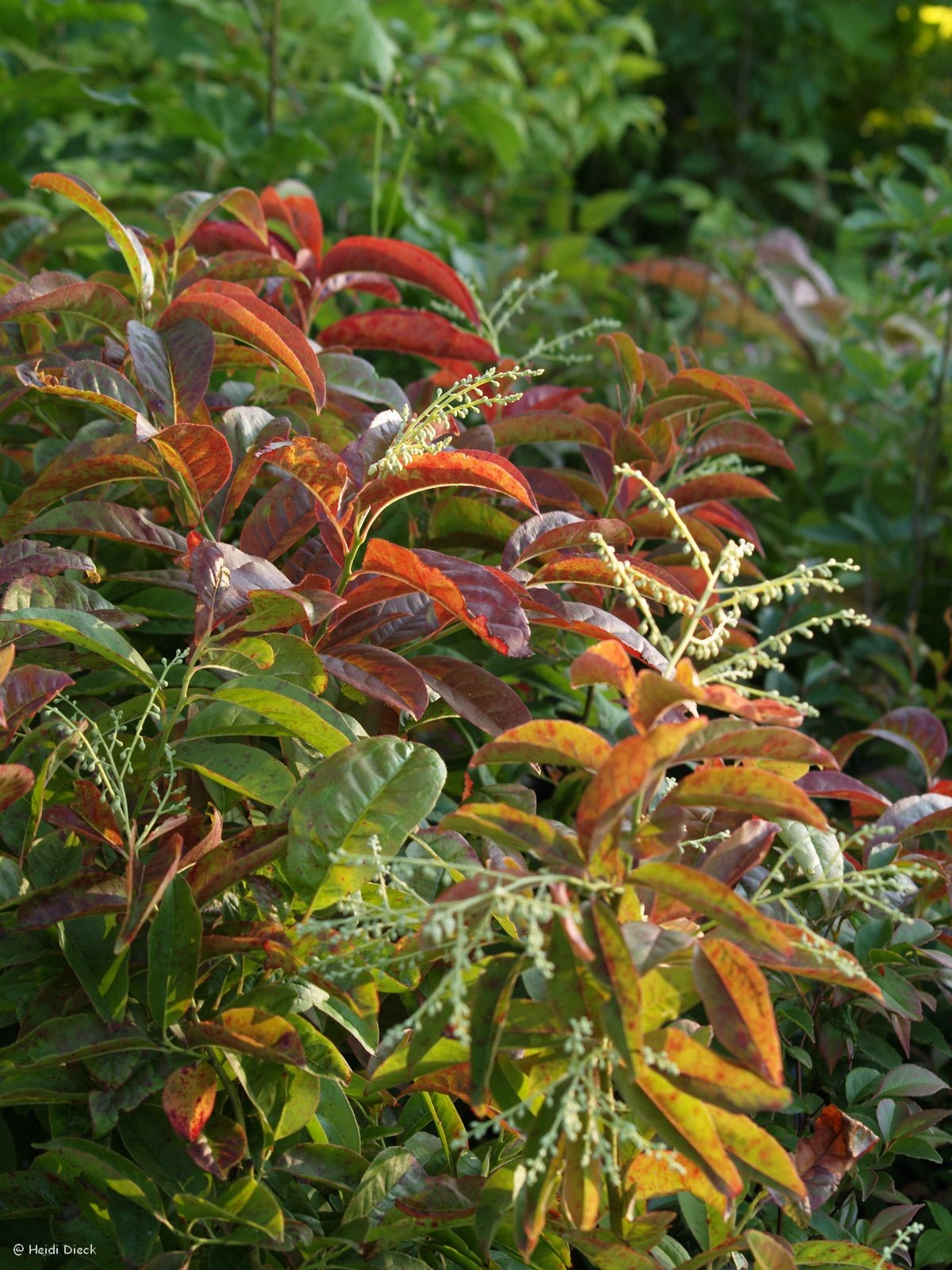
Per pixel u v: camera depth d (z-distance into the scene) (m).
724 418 2.24
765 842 1.73
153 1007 1.67
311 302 2.26
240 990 1.73
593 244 4.78
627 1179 1.70
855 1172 1.88
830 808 2.27
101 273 2.09
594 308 3.91
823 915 1.92
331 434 2.01
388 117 2.93
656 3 6.72
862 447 3.19
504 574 1.80
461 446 2.00
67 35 3.78
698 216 6.38
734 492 2.14
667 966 1.66
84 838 1.74
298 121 3.50
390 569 1.77
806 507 3.41
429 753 1.74
